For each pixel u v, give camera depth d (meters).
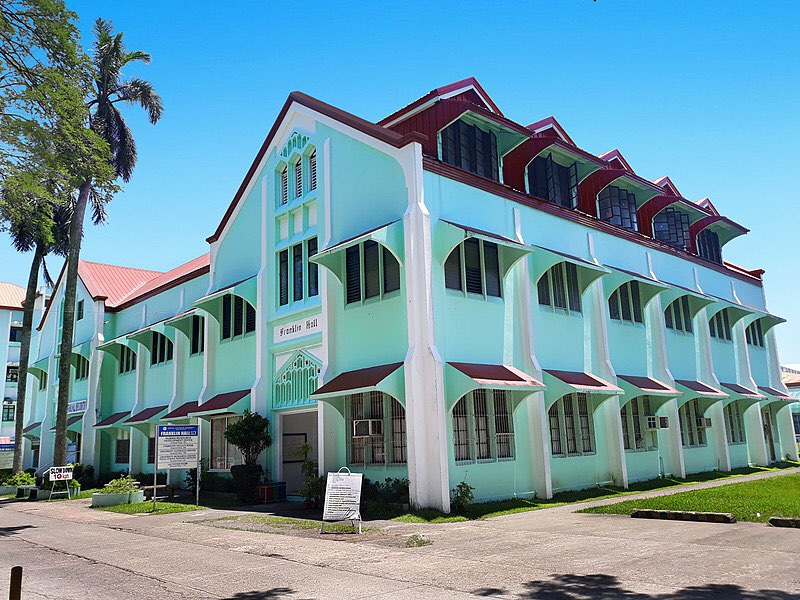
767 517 11.39
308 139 19.98
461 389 14.46
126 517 16.47
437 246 15.64
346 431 16.67
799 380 49.41
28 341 32.75
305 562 9.20
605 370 19.94
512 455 16.44
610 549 9.22
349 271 17.45
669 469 21.77
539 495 16.64
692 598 6.41
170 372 27.05
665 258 25.22
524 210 18.81
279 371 19.92
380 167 16.88
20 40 12.33
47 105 12.81
